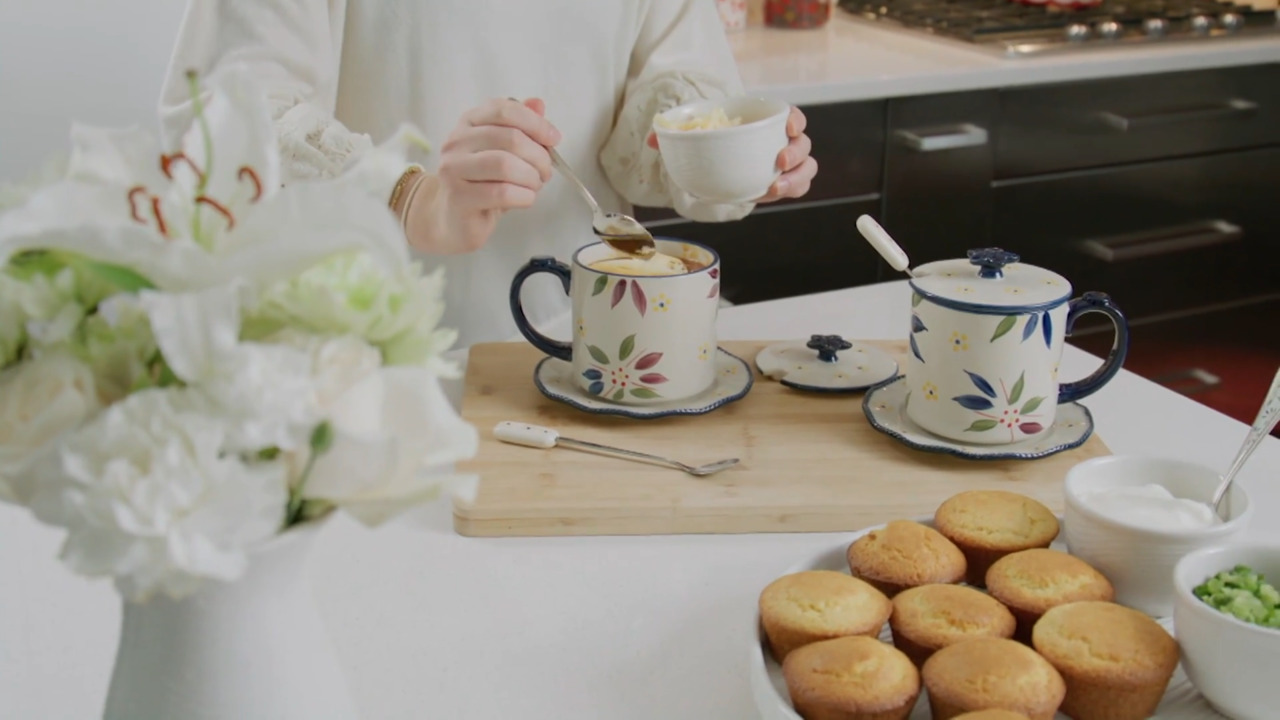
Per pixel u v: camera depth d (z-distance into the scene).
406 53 1.45
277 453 0.50
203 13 1.30
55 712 0.75
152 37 1.98
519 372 1.23
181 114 1.27
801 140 1.31
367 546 0.93
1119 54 2.36
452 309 1.56
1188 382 2.65
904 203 2.30
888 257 1.08
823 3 2.64
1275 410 0.86
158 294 0.46
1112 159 2.43
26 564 0.90
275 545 0.50
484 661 0.80
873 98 2.19
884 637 0.81
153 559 0.46
